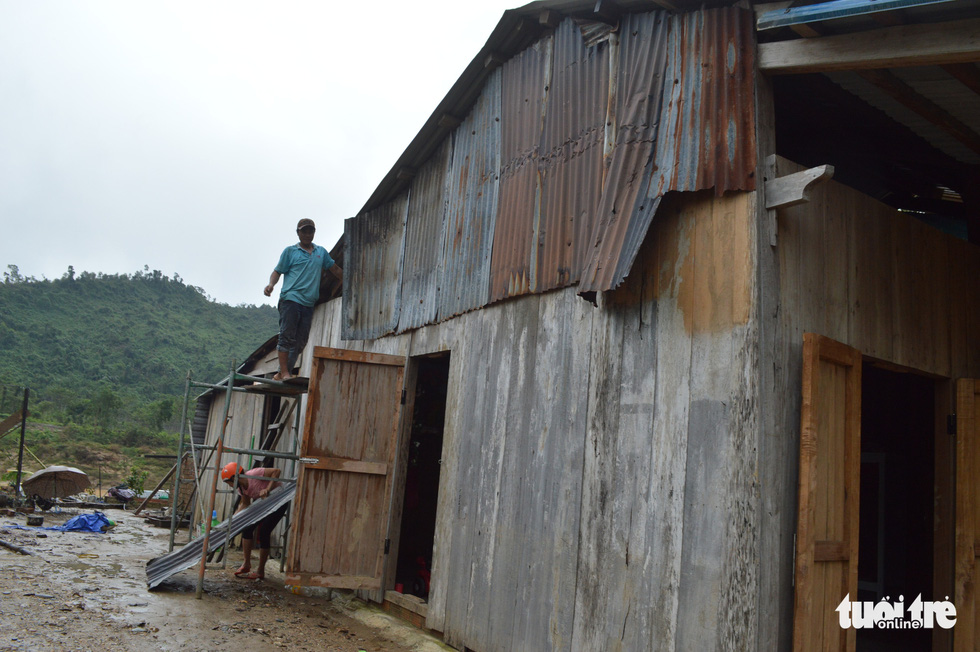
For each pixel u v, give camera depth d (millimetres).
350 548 6570
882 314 4555
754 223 3775
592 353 4727
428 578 7270
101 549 9164
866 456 6730
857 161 5910
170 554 7402
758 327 3670
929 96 4344
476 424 5949
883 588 6418
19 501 13180
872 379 6805
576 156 5156
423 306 7168
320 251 8305
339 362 6719
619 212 4363
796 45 3840
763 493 3561
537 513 4980
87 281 98562
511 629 5008
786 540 3668
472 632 5449
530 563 4957
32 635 4910
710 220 4027
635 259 4379
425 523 8664
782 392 3756
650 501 4078
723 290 3877
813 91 4688
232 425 13672
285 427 10195
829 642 3822
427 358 7383
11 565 7359
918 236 4977
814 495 3668
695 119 4113
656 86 4430
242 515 7797
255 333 100812
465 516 5883
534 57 5875
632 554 4125
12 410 42219
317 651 5379
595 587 4336
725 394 3750
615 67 4883
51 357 69688
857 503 4074
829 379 4016
